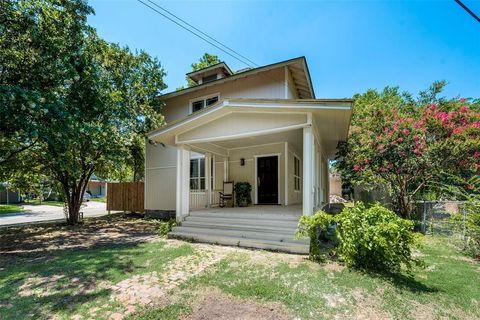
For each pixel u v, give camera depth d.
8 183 11.50
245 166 11.09
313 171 6.64
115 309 3.14
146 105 11.46
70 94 7.82
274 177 10.47
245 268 4.57
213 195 10.85
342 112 5.92
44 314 3.03
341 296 3.42
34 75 6.78
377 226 4.25
